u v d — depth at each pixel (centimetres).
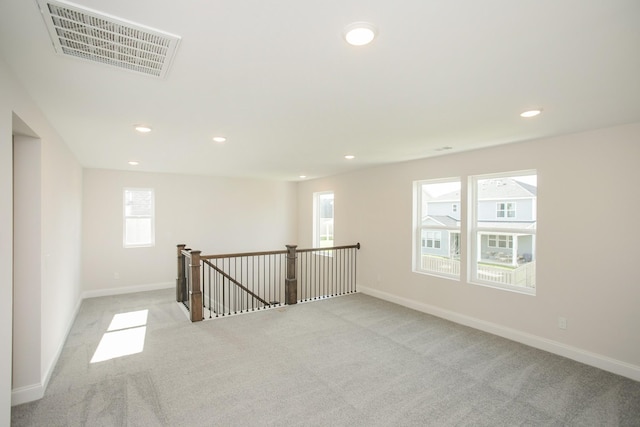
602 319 309
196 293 439
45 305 273
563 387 276
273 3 125
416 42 156
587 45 158
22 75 191
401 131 319
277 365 312
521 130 315
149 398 256
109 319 448
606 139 305
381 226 554
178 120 282
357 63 178
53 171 303
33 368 254
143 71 187
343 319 446
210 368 305
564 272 335
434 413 240
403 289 514
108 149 405
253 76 194
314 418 233
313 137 343
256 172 629
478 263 425
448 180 459
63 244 361
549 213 346
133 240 619
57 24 141
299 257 797
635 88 211
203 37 151
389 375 294
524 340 366
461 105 245
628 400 257
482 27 143
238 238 730
